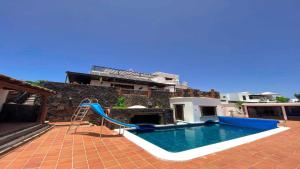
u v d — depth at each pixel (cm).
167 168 346
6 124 870
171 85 2558
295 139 650
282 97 4531
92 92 1463
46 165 359
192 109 1597
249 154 446
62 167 348
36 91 875
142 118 1616
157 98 1820
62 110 1270
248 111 2309
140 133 1136
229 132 1188
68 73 1780
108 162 383
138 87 2273
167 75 3666
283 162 387
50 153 449
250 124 1387
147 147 507
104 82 2031
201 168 346
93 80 1983
